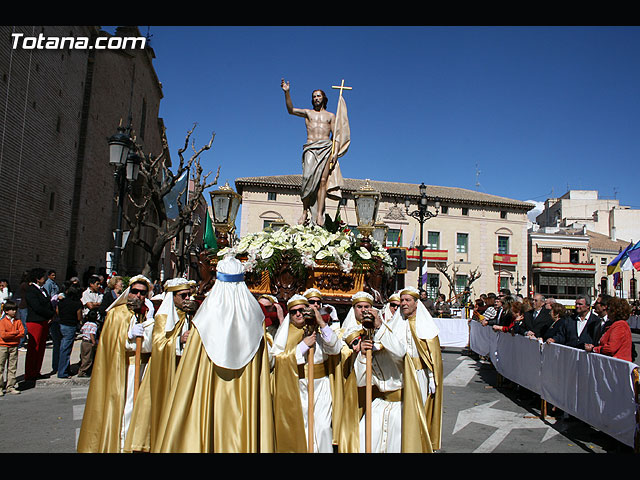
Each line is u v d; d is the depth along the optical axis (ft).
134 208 103.71
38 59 59.77
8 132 53.42
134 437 14.11
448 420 22.57
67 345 29.73
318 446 13.62
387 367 14.03
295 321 13.56
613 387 16.69
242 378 11.56
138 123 106.52
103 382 14.90
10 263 55.06
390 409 13.91
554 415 23.62
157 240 47.24
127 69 96.94
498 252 160.97
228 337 11.44
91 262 81.76
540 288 171.53
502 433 20.31
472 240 158.51
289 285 20.86
